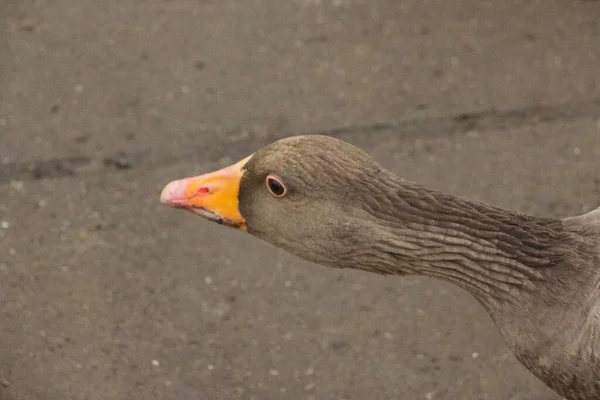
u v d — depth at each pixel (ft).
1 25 36.47
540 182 28.76
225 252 26.78
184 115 31.91
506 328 17.88
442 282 25.75
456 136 30.66
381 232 17.76
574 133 30.53
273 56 34.42
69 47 35.19
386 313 24.97
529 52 34.06
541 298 17.53
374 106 32.07
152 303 25.38
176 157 30.22
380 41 34.99
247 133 31.09
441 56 34.12
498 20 35.76
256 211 18.85
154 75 33.71
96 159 30.27
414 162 29.63
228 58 34.37
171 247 26.99
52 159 30.30
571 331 17.25
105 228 27.68
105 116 31.99
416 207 17.74
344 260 18.28
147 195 28.76
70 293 25.68
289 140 18.37
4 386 23.11
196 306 25.26
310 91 32.78
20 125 31.65
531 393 22.82
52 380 23.35
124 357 23.98
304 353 24.02
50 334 24.52
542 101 31.94
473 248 17.63
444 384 23.16
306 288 25.70
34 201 28.63
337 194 17.84
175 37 35.47
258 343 24.30
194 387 23.27
